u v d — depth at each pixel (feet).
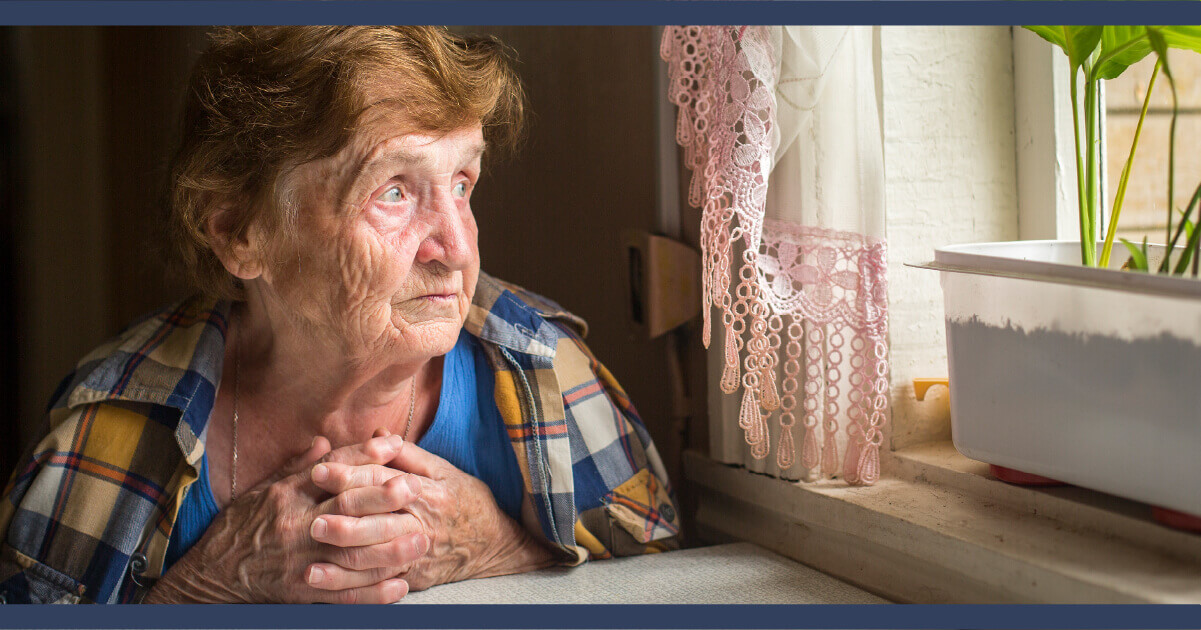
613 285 4.99
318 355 3.04
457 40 3.06
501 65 3.15
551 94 5.53
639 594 2.99
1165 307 2.19
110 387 3.14
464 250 2.91
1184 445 2.20
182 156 3.00
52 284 7.74
